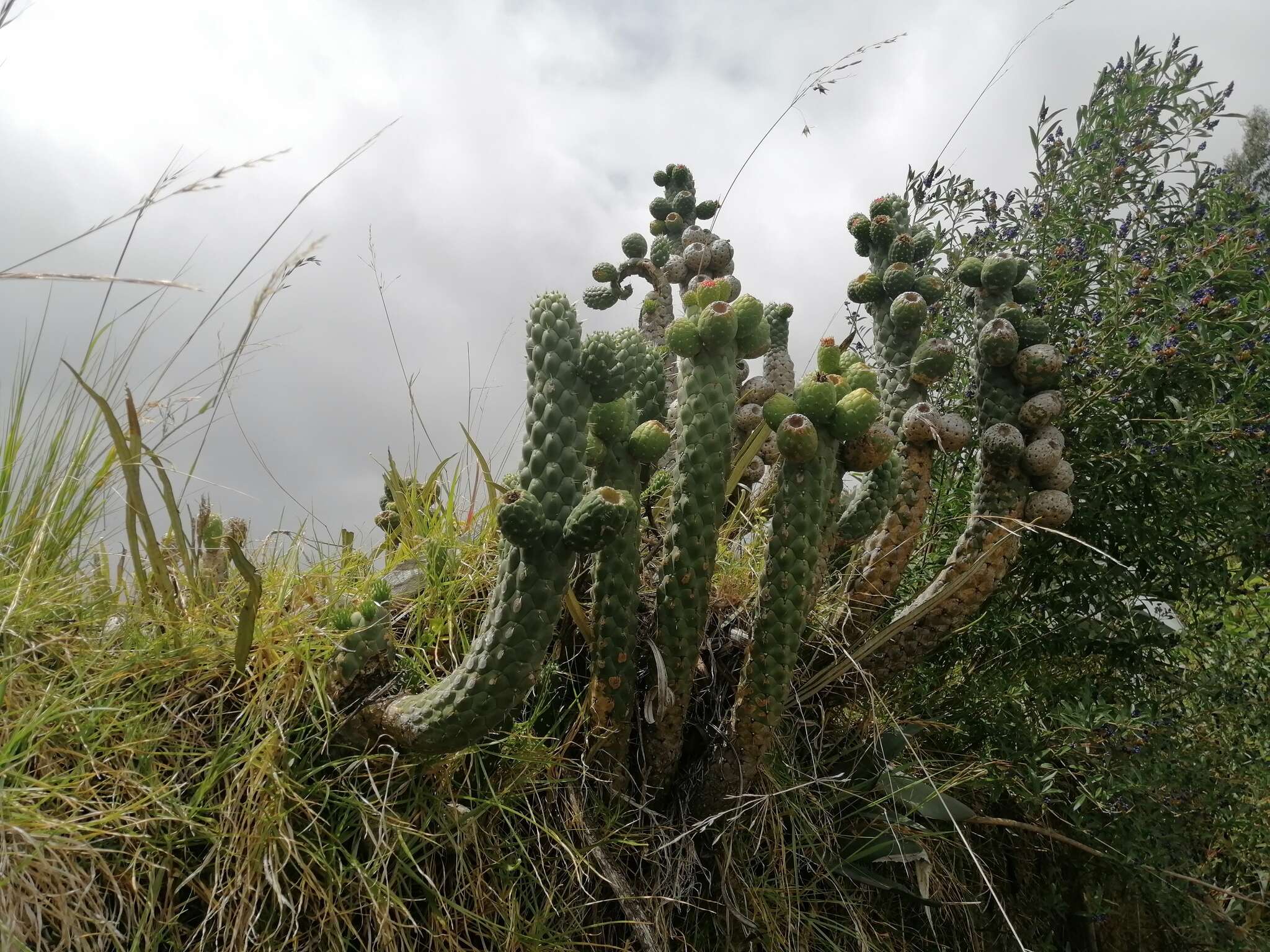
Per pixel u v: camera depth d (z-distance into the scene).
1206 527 2.21
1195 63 2.36
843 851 1.73
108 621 1.44
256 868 1.18
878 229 2.08
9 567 1.44
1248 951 1.88
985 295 2.00
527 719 1.56
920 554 2.42
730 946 1.49
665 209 3.07
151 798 1.16
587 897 1.43
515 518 1.13
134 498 1.36
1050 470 1.83
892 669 1.82
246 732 1.29
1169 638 2.19
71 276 1.14
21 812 1.06
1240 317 2.08
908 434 1.88
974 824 2.02
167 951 1.17
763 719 1.51
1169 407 2.20
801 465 1.47
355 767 1.33
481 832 1.39
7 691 1.23
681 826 1.57
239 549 1.22
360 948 1.25
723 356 1.50
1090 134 2.46
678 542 1.48
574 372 1.23
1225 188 2.39
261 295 1.41
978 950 1.83
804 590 1.48
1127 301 2.19
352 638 1.25
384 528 2.18
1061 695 2.14
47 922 1.09
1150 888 1.88
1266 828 2.03
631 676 1.50
